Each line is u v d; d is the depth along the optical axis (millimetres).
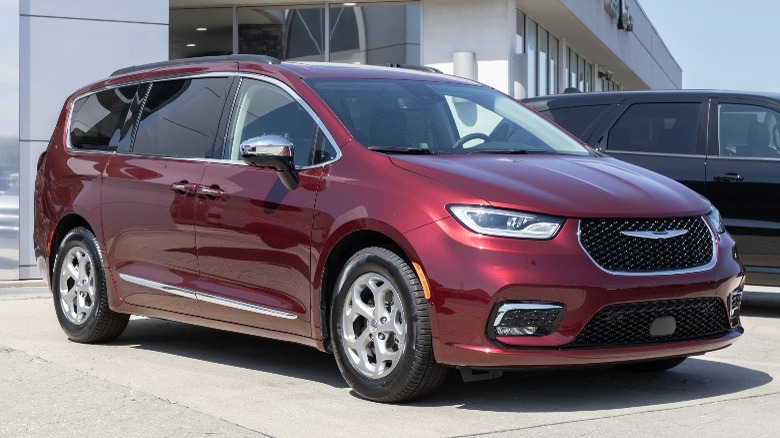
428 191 5301
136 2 12898
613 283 5148
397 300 5312
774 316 9164
